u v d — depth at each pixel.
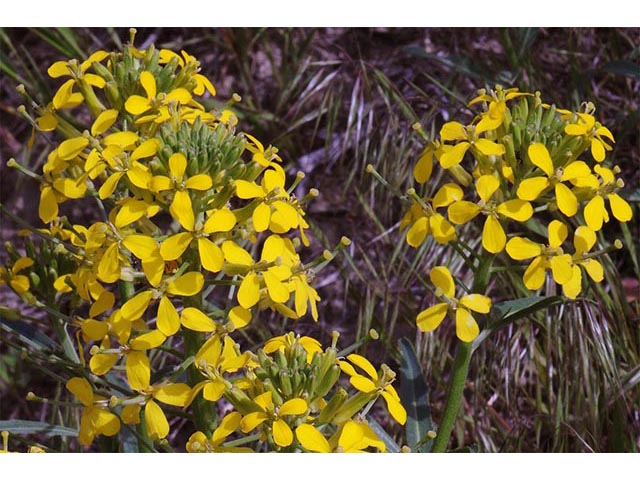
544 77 0.45
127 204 0.23
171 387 0.22
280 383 0.21
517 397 0.42
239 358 0.22
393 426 0.41
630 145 0.45
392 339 0.43
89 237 0.23
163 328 0.22
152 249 0.22
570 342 0.38
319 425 0.22
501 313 0.26
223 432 0.21
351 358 0.23
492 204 0.24
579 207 0.41
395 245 0.45
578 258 0.24
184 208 0.22
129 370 0.22
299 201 0.26
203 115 0.26
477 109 0.44
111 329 0.23
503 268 0.25
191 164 0.23
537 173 0.25
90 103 0.26
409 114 0.44
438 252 0.43
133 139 0.24
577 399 0.38
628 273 0.45
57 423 0.42
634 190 0.39
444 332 0.42
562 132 0.25
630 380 0.37
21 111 0.26
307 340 0.23
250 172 0.24
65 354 0.28
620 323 0.39
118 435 0.32
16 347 0.27
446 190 0.25
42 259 0.29
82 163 0.26
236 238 0.24
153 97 0.25
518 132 0.25
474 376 0.42
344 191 0.44
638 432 0.39
